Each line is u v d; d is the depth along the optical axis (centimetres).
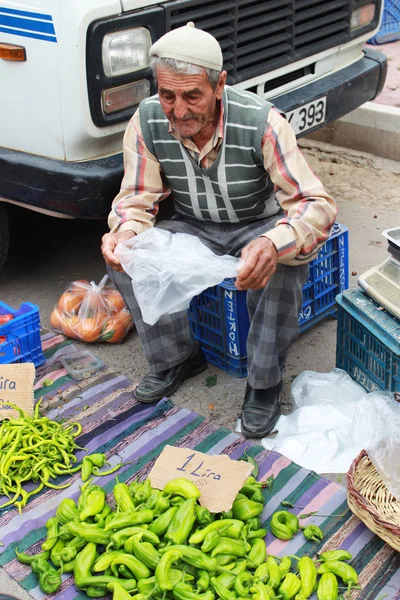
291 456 284
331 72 427
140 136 286
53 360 347
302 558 233
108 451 290
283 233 256
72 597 233
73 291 368
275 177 270
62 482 278
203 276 266
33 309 336
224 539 234
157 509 243
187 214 309
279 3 373
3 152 352
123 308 360
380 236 445
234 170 276
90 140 329
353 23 421
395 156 536
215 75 251
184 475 255
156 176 294
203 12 343
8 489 272
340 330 312
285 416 301
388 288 293
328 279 354
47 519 262
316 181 271
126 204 293
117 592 220
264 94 391
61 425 301
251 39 369
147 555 226
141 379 337
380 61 443
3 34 329
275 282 274
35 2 312
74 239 454
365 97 442
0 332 328
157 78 253
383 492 256
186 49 243
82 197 330
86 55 311
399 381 281
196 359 332
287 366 340
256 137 266
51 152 338
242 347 325
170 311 271
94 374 336
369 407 265
